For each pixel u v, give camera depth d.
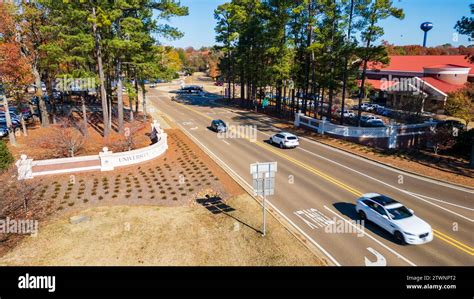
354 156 27.47
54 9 27.00
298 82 44.97
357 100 67.12
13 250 13.87
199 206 18.00
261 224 15.88
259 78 47.25
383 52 31.02
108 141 29.62
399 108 39.78
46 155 25.23
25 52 30.81
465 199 18.88
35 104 46.78
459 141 29.92
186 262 13.07
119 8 27.91
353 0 31.25
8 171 22.03
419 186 20.84
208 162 25.22
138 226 15.87
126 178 21.72
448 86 53.06
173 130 37.03
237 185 20.80
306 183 21.14
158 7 29.44
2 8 26.91
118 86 32.03
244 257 13.33
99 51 28.73
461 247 13.85
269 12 41.03
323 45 34.25
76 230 15.46
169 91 86.75
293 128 38.44
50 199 18.48
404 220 14.43
